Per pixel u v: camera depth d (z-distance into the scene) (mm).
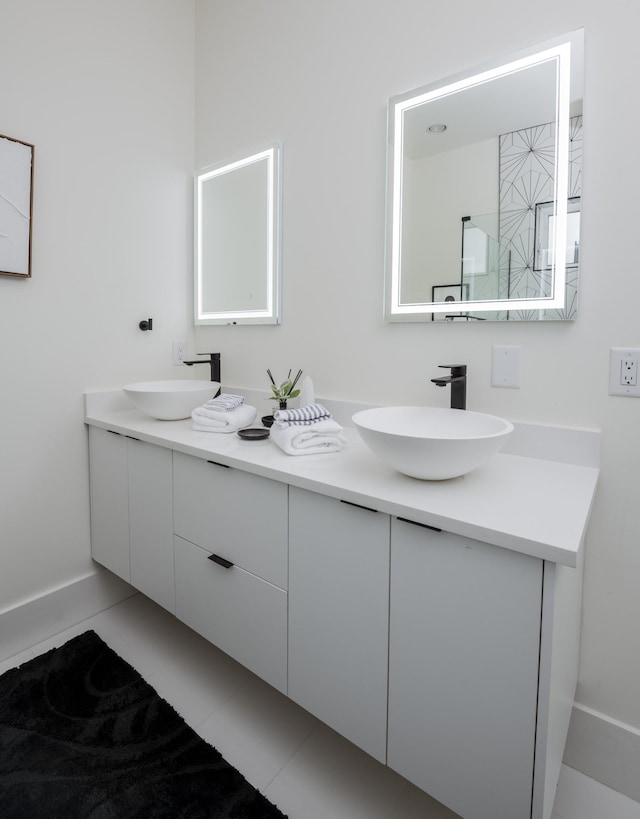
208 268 2053
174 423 1713
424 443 921
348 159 1563
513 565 797
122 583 1980
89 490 1860
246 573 1272
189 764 1205
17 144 1532
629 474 1139
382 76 1473
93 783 1144
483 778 872
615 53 1094
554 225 1189
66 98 1668
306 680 1149
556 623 791
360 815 1110
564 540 754
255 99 1831
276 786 1175
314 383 1719
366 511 990
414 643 938
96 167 1771
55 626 1767
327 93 1606
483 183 1292
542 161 1198
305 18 1657
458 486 1029
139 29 1876
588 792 1188
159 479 1529
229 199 1940
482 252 1304
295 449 1264
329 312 1654
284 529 1161
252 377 1929
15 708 1367
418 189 1403
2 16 1497
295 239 1731
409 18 1410
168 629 1791
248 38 1848
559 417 1225
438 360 1415
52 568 1766
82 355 1786
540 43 1176
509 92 1237
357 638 1033
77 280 1746
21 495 1662
